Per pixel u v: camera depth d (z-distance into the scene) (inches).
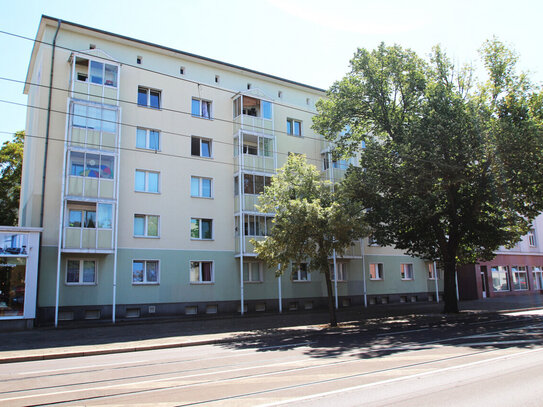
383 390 265.9
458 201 886.4
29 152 992.2
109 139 900.0
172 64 1060.5
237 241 1055.0
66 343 587.8
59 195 862.5
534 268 1679.4
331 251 765.3
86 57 903.1
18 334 690.8
